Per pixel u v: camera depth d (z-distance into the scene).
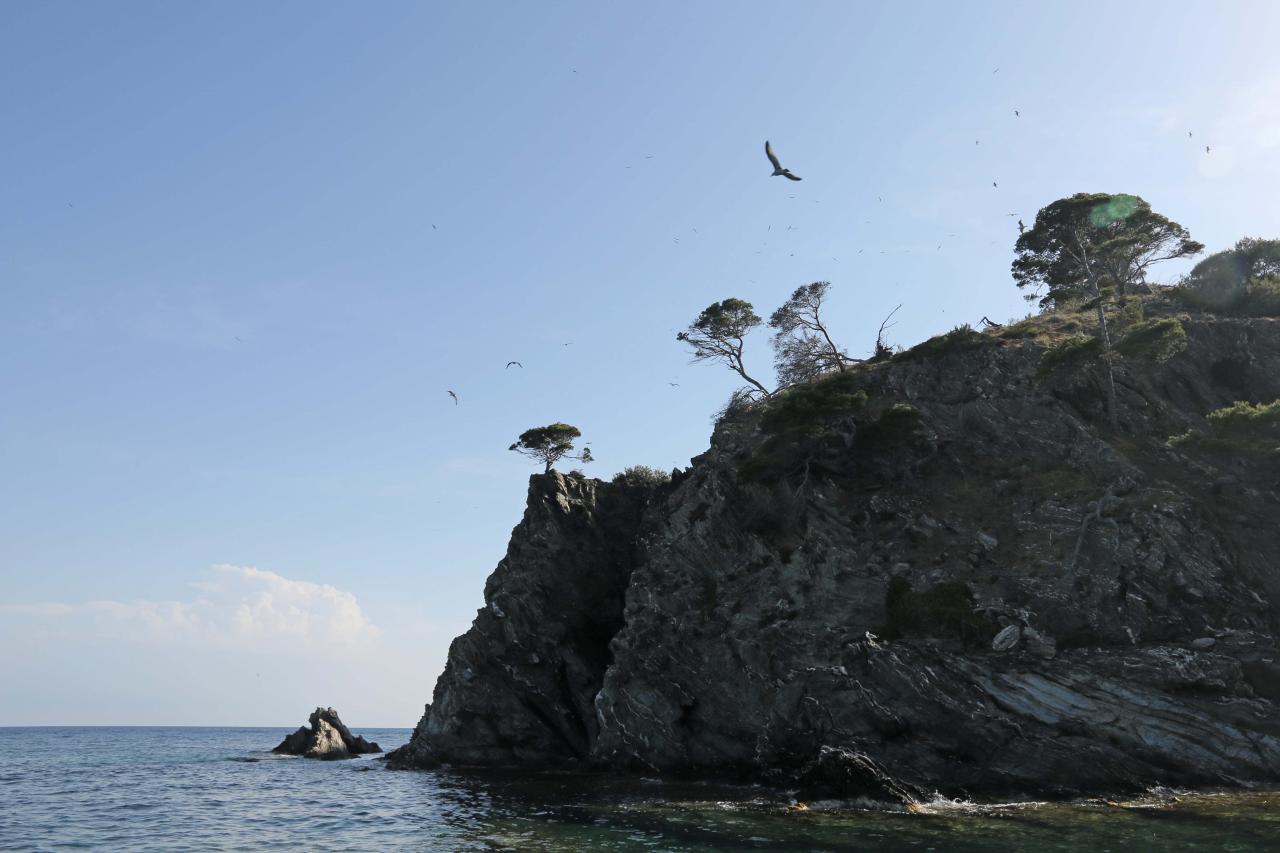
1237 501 46.84
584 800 44.19
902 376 64.94
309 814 45.25
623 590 73.00
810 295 83.12
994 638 43.28
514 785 53.66
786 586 52.69
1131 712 38.44
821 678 44.41
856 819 34.59
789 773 44.94
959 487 55.25
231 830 40.59
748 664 50.41
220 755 118.44
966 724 40.06
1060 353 53.72
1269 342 56.50
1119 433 54.38
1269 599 42.56
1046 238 80.44
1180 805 33.59
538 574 70.94
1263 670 39.00
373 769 74.19
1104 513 47.31
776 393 77.75
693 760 52.44
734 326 85.31
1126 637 42.19
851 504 55.97
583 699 66.50
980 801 37.53
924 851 27.83
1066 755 37.72
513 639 68.81
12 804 54.06
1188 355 57.81
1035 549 47.69
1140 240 76.94
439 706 71.75
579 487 78.19
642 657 56.34
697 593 57.34
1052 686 40.00
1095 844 27.59
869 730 42.22
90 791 62.38
